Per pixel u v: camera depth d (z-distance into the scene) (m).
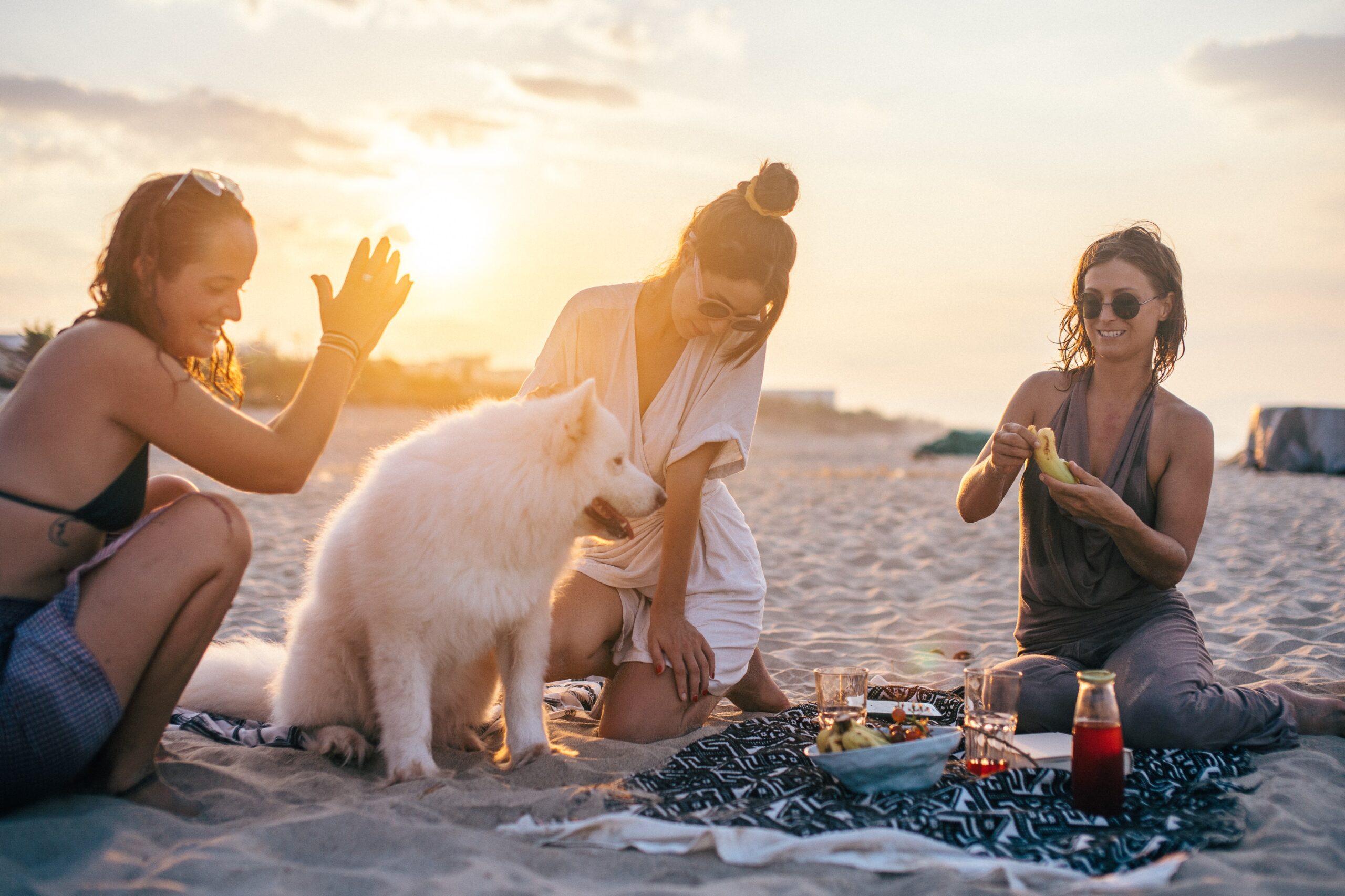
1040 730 3.05
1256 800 2.47
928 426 45.91
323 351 2.55
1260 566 6.77
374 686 2.79
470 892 1.88
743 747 2.94
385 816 2.30
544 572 2.88
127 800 2.32
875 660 4.50
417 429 3.03
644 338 3.38
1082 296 3.25
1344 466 14.66
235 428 2.33
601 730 3.25
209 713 3.23
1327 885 1.94
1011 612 5.53
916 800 2.43
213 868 1.94
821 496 12.41
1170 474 3.19
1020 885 1.98
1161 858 2.13
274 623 4.82
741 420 3.27
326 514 9.04
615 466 2.92
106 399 2.23
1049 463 3.02
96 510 2.26
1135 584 3.20
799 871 2.08
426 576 2.65
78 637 2.11
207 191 2.29
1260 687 3.13
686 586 3.28
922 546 7.88
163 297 2.28
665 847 2.15
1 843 1.98
